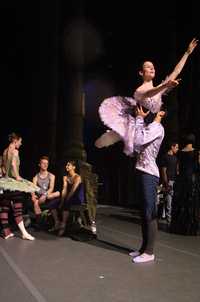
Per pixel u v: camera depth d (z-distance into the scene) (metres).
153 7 13.12
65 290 4.64
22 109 15.87
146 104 5.94
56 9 12.38
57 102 12.95
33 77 12.79
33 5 12.96
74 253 6.38
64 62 11.97
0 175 8.07
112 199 14.00
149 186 5.96
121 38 15.24
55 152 12.52
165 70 12.62
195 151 8.34
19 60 15.77
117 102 6.19
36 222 8.79
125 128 6.02
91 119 15.83
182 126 12.18
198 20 12.10
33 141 12.73
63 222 7.84
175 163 9.22
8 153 7.62
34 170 12.54
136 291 4.64
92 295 4.49
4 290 4.63
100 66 15.91
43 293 4.54
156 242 7.39
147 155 6.00
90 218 7.81
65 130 11.83
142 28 13.71
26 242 7.19
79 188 7.87
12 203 7.54
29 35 13.69
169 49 12.55
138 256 5.96
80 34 11.97
